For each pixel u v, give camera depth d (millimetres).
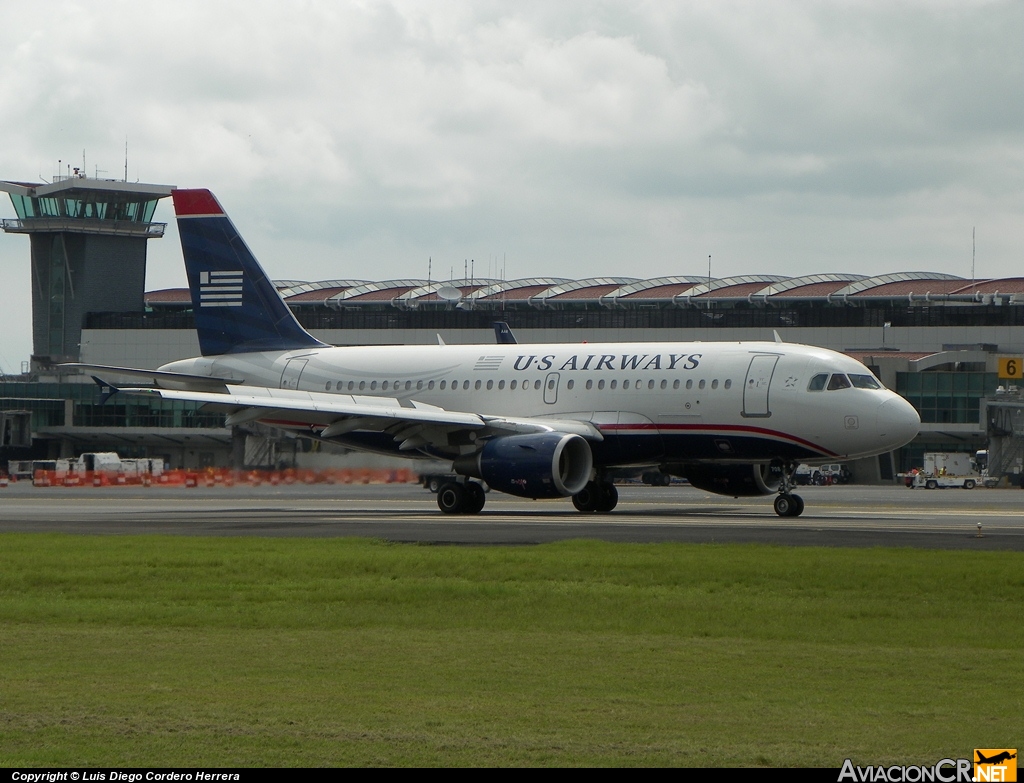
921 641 67625
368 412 171000
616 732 48031
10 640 68250
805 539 123500
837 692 54938
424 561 102438
